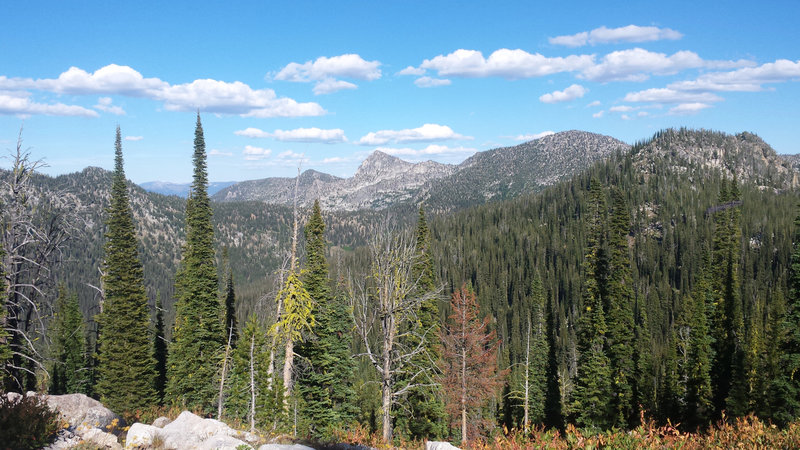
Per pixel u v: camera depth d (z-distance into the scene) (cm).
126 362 3912
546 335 5641
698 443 1030
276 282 3219
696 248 13725
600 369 3800
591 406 3738
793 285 2814
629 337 3975
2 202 2661
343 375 3738
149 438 1212
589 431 1094
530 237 17250
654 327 10125
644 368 4216
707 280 7588
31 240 2795
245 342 3722
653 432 1062
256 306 3619
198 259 4366
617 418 3600
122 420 1433
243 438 1384
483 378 3459
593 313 4125
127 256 4062
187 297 4259
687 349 5350
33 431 1012
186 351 4162
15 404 1094
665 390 3950
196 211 4488
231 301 5538
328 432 2970
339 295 3734
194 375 4094
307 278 3716
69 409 1314
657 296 10900
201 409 4053
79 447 1071
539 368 5238
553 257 15700
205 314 4262
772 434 995
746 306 9781
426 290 3534
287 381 3078
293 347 3369
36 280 3000
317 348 3525
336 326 3678
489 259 15738
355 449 1424
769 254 12812
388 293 2223
